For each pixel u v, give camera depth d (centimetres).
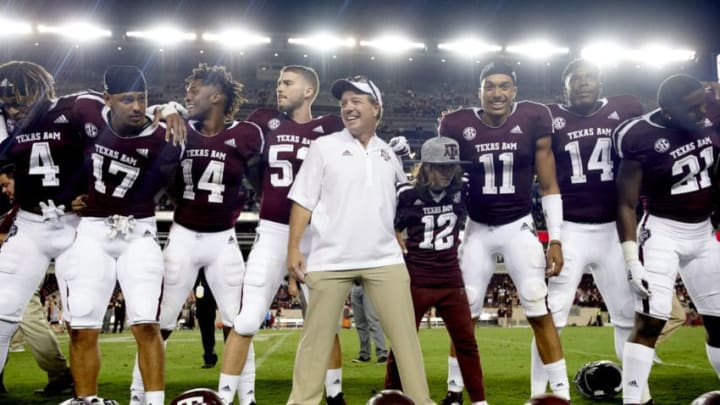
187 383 587
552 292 444
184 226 418
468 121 448
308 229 431
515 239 433
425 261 414
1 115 383
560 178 456
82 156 396
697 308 428
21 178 387
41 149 383
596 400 492
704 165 407
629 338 410
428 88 3375
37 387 576
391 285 352
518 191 437
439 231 415
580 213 448
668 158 405
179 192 424
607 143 448
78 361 368
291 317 2111
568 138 454
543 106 450
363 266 350
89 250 370
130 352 911
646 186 419
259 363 771
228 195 426
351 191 352
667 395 512
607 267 450
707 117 420
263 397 517
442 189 414
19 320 385
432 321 2034
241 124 441
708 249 414
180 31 3003
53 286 2122
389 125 3111
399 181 380
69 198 393
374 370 692
